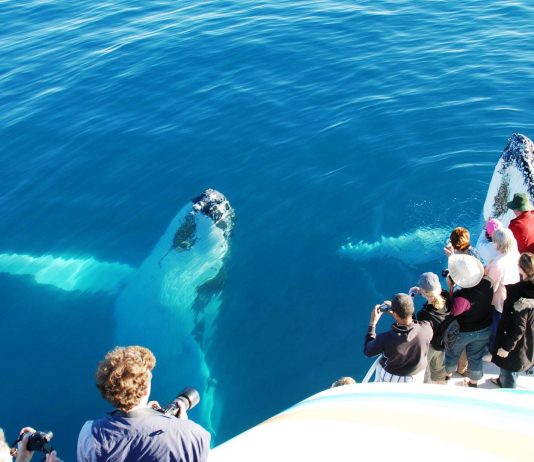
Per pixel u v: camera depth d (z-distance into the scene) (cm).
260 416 986
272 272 1253
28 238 1459
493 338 771
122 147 1720
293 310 1166
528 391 541
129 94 1977
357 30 2233
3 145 1789
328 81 1911
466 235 805
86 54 2275
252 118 1772
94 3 2814
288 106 1808
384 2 2472
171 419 489
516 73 1834
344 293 1185
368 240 1298
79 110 1920
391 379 716
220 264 1284
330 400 531
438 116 1673
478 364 791
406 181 1448
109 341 1175
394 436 437
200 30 2367
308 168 1539
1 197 1591
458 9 2330
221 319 1167
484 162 1474
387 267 1221
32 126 1864
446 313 731
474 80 1820
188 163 1622
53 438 1005
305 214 1393
